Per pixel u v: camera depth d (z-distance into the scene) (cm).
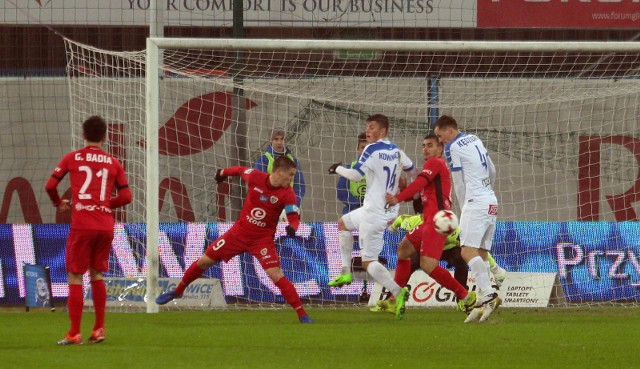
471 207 3544
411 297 4338
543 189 5134
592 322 3644
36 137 5166
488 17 5744
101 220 2866
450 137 3606
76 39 5491
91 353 2658
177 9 5544
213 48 4138
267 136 5006
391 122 5072
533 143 5125
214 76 5038
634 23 5856
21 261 4569
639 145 5138
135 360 2511
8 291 4544
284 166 3462
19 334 3186
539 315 4006
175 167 5000
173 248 4541
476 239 3550
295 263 4578
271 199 3516
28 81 5169
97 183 2870
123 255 4512
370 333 3203
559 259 4625
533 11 5784
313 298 4547
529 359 2556
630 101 5138
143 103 4778
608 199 5144
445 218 3441
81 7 5491
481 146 3588
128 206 4809
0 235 4600
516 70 5400
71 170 2878
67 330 3319
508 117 5119
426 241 3597
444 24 5709
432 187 3609
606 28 5841
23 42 5422
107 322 3609
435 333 3200
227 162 5028
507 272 4453
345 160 5050
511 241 4628
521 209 5125
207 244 4562
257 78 4944
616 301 4600
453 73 5194
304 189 4744
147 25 5522
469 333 3206
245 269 4531
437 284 4338
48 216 5150
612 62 5500
